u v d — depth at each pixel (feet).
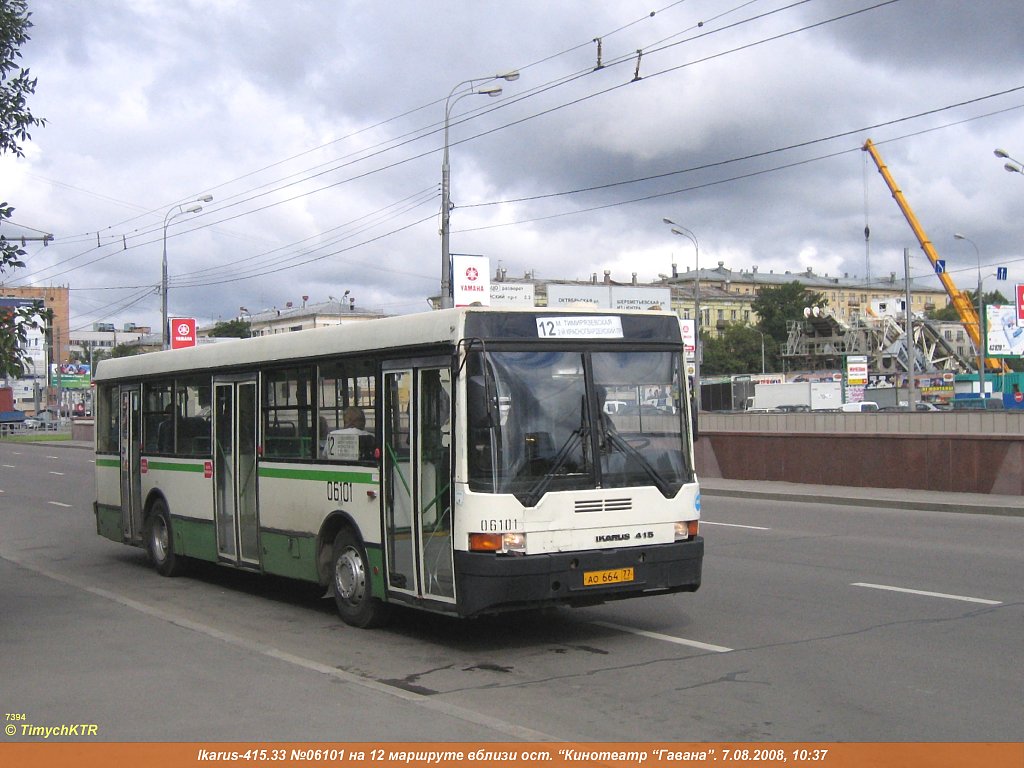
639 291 157.38
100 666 26.50
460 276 120.26
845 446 79.56
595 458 27.96
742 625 31.30
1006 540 50.90
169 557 43.57
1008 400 199.93
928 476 73.61
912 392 174.19
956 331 309.01
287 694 23.32
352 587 31.91
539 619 32.91
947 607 33.68
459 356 27.07
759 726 21.04
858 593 36.40
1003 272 187.42
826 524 58.85
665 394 29.58
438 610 27.84
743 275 521.24
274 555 35.78
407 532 29.30
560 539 27.17
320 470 33.17
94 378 50.47
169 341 141.18
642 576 28.17
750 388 212.23
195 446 41.19
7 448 196.54
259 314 282.56
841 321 271.69
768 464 85.97
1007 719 21.34
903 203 240.32
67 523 68.64
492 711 22.57
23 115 32.12
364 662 27.68
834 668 25.79
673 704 22.80
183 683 24.52
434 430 28.19
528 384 27.45
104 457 49.49
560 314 28.27
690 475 29.66
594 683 24.82
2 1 31.63
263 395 36.47
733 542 51.03
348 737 20.10
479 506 26.48
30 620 33.27
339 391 32.45
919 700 22.79
